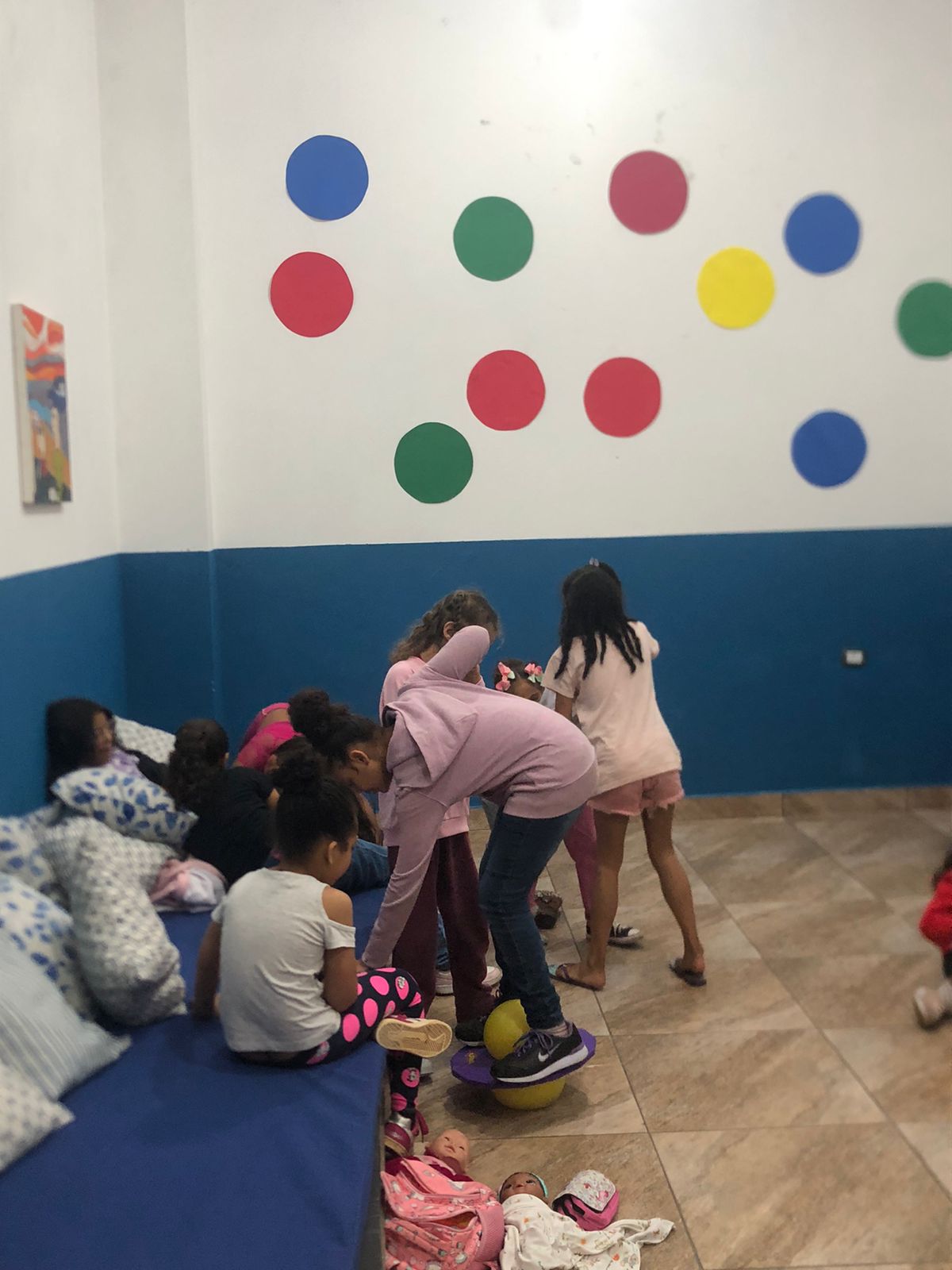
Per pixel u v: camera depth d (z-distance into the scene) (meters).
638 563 4.52
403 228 4.31
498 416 4.41
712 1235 2.04
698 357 4.45
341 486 4.40
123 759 3.35
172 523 4.25
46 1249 1.58
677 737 4.62
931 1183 2.17
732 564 4.54
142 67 4.07
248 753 3.42
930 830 4.41
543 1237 1.91
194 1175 1.74
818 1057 2.66
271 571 4.41
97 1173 1.75
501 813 2.45
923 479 4.58
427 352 4.36
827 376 4.50
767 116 4.36
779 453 4.52
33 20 3.34
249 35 4.19
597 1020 2.90
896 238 4.45
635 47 4.30
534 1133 2.41
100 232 4.07
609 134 4.32
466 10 4.23
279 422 4.35
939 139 4.41
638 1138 2.37
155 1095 1.99
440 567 4.46
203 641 4.30
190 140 4.12
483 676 4.52
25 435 3.09
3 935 2.15
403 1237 1.89
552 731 2.43
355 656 4.47
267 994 2.04
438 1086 2.65
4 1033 1.93
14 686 2.99
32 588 3.16
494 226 4.32
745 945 3.34
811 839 4.34
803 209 4.40
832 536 4.55
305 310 4.31
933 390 4.54
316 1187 1.70
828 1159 2.26
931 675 4.67
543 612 4.51
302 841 2.12
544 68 4.28
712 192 4.38
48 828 2.64
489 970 3.13
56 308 3.52
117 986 2.19
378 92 4.25
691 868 4.05
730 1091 2.54
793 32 4.32
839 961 3.19
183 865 2.84
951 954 2.45
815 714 4.65
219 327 4.30
